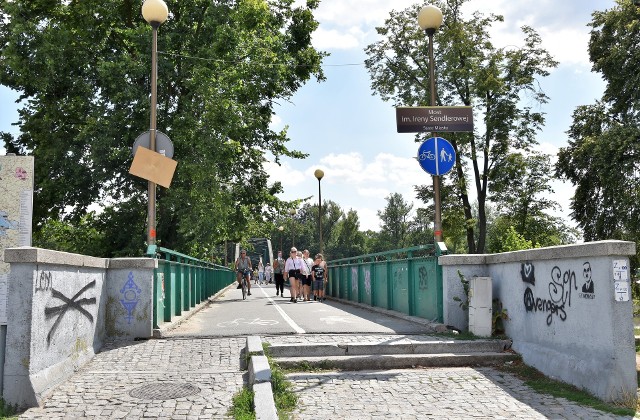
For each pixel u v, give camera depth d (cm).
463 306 977
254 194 2947
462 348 847
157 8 1172
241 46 2500
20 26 2266
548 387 681
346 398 642
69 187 2423
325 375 743
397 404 618
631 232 2956
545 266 770
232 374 691
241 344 875
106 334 904
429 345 842
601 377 624
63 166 2419
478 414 580
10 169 666
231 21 2402
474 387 691
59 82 2412
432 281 1063
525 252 821
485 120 3531
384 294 1434
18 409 560
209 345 869
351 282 1875
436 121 1123
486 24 3531
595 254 639
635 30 3072
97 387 632
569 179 3566
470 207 3797
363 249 11212
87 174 2441
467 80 3538
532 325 807
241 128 2478
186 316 1286
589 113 3525
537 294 793
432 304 1062
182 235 2658
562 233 4056
